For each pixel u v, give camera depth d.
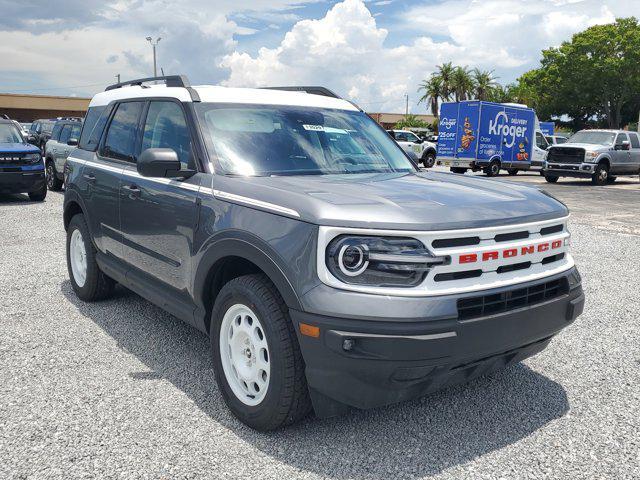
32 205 12.72
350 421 3.42
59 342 4.59
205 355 4.38
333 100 4.84
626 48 56.00
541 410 3.60
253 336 3.23
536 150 26.67
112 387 3.80
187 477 2.84
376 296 2.76
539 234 3.32
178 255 3.89
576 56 58.28
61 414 3.43
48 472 2.85
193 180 3.76
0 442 3.11
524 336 3.11
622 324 5.29
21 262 7.28
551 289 3.33
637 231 10.53
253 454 3.05
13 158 12.66
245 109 4.15
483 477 2.88
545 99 63.97
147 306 5.54
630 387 3.96
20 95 59.16
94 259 5.39
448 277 2.90
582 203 14.95
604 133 21.73
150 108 4.60
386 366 2.75
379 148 4.52
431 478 2.87
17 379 3.90
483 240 3.02
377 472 2.91
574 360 4.43
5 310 5.37
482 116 24.16
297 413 3.11
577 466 2.99
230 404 3.40
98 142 5.37
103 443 3.12
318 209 2.93
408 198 3.14
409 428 3.35
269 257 3.03
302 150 4.04
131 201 4.45
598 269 7.50
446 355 2.80
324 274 2.83
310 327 2.84
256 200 3.26
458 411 3.57
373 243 2.81
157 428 3.29
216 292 3.71
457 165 25.00
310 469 2.92
